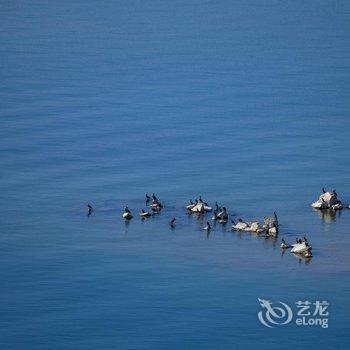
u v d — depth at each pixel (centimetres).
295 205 15850
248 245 14312
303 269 13475
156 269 13475
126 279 13162
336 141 19138
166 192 16388
